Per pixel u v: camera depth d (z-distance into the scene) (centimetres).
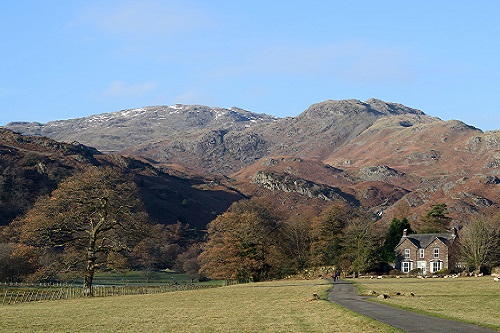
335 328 3934
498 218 17388
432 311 4806
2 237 12325
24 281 11450
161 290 10625
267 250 13138
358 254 13888
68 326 4828
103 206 9169
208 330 4228
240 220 13225
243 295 7981
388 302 5750
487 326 3753
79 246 9606
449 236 15100
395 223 15938
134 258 12012
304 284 9938
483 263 13000
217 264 12850
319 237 14425
